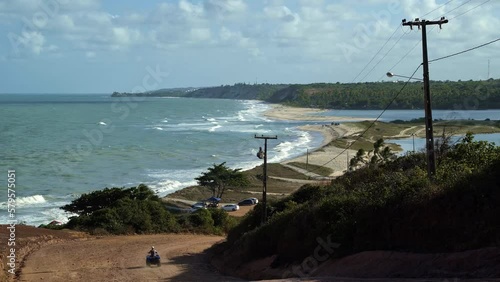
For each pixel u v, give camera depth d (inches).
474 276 534.0
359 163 2620.6
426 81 820.6
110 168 3253.0
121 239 1465.3
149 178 2979.8
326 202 851.4
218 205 2406.5
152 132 5447.8
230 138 4936.0
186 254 1242.0
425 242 655.8
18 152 3732.8
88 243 1327.5
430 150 812.6
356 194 875.4
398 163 1243.2
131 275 905.5
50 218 2032.5
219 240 1550.2
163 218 1781.5
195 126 6200.8
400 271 614.2
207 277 912.3
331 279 601.9
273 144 4475.9
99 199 1950.1
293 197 1334.9
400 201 714.8
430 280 526.0
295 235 876.6
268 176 3006.9
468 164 974.4
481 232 602.9
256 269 921.5
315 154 3722.9
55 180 2795.3
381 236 721.6
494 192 622.5
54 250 1167.6
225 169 2642.7
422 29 828.6
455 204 639.1
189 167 3378.4
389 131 4916.3
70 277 861.2
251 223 1317.7
